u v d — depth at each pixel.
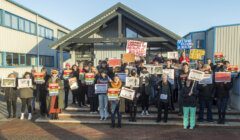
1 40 20.66
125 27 18.92
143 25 17.12
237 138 8.83
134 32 18.94
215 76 10.18
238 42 16.83
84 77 12.41
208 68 10.53
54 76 11.17
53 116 11.28
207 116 10.52
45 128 10.16
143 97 11.18
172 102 11.35
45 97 11.73
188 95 9.78
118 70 12.16
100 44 19.45
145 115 11.31
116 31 19.11
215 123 10.32
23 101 11.46
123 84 11.39
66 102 12.48
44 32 30.25
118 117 10.12
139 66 12.45
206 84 10.18
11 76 11.68
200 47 20.48
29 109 11.55
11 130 9.91
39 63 28.62
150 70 11.56
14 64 22.89
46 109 11.67
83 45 19.98
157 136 9.07
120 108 10.07
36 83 11.77
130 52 14.12
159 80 10.93
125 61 13.24
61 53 17.25
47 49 31.16
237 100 11.77
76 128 10.15
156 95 10.80
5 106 14.55
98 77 11.18
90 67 12.38
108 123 10.69
